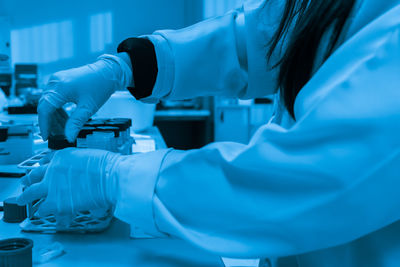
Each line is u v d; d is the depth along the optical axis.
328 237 0.45
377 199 0.43
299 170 0.44
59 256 0.68
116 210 0.57
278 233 0.46
